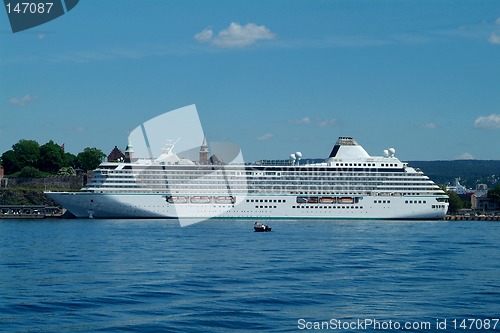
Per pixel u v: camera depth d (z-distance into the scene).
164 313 84.94
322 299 94.38
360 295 97.44
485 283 108.12
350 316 84.56
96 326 78.44
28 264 125.94
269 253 146.38
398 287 104.00
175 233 197.88
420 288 103.25
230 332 77.00
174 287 102.06
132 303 90.38
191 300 92.62
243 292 98.62
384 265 127.88
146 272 116.44
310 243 170.25
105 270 118.50
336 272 118.31
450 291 100.94
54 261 130.38
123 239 178.38
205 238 181.88
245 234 196.62
